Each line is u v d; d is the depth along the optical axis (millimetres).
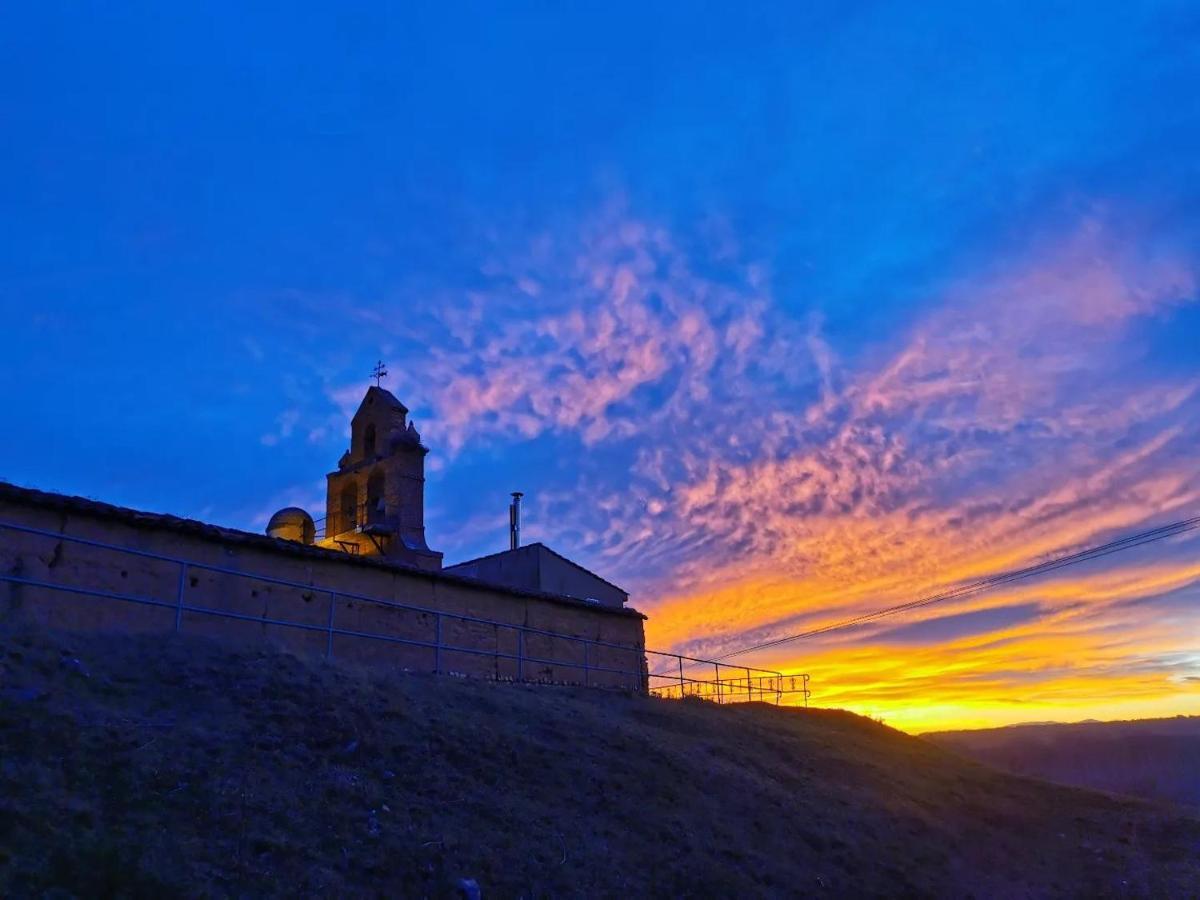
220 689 15258
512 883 12930
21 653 13953
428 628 25156
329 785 13352
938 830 24078
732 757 23500
